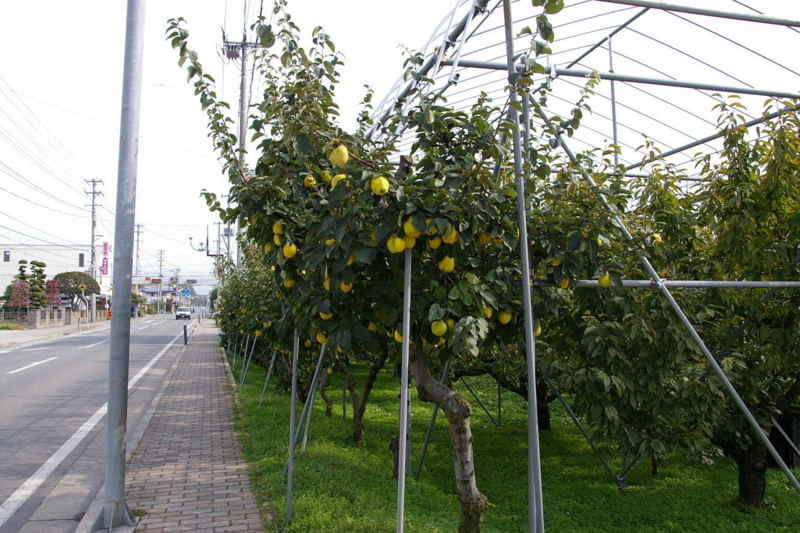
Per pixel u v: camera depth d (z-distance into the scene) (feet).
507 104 9.20
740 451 15.74
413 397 33.99
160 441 21.36
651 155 16.52
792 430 18.93
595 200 11.21
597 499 16.35
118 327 13.15
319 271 10.38
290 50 10.19
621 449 17.34
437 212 8.20
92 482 17.47
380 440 23.08
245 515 13.61
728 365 14.33
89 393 33.32
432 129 9.74
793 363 16.11
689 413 14.99
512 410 31.55
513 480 18.52
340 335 9.61
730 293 14.93
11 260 163.12
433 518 13.91
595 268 10.99
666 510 15.37
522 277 9.32
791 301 15.02
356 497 14.65
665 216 15.80
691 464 20.40
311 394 18.83
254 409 27.27
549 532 13.75
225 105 11.87
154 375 42.19
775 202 14.32
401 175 9.63
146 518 13.43
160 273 275.59
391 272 9.70
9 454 20.43
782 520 14.60
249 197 10.74
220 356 57.21
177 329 117.80
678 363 15.15
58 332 100.22
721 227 14.85
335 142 8.74
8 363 49.39
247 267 36.81
